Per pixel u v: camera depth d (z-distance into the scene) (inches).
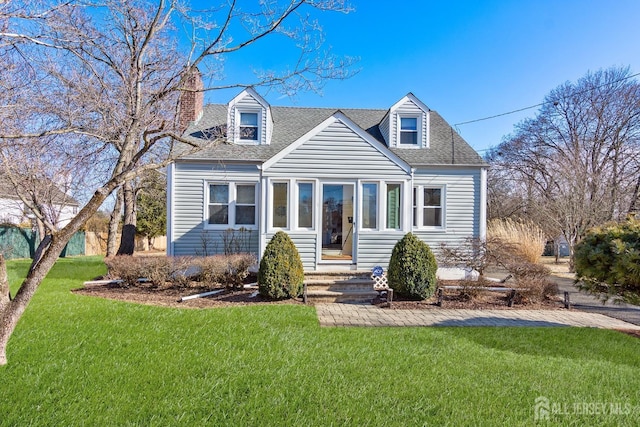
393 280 323.0
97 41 247.8
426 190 458.3
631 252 209.3
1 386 133.6
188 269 366.0
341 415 119.6
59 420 113.2
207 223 428.8
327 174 386.3
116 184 170.6
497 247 381.7
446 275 442.9
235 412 120.2
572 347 195.8
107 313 242.5
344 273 368.8
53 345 176.7
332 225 417.7
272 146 459.2
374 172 389.7
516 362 169.9
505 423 117.0
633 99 823.1
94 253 952.9
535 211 848.3
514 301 323.6
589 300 347.6
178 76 252.2
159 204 1067.9
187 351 173.8
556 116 967.6
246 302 302.5
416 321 251.8
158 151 422.0
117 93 236.2
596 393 139.1
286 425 113.3
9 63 220.7
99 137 206.8
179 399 127.1
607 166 853.8
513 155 1058.7
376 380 146.4
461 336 211.5
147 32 223.3
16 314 153.7
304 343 190.4
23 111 222.4
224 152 436.8
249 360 164.2
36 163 223.1
